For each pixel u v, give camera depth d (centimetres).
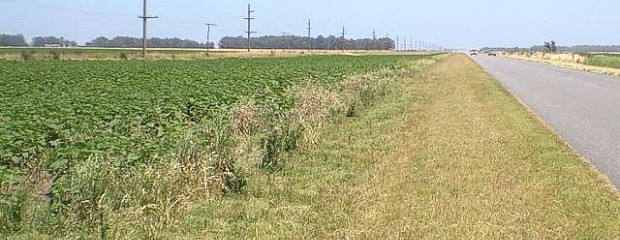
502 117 1773
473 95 2552
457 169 1038
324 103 1688
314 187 906
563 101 2373
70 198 728
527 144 1294
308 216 762
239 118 1292
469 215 766
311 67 4106
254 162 991
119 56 6769
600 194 870
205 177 841
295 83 2412
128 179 779
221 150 941
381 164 1075
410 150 1212
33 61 4878
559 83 3569
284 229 713
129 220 694
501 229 713
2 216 681
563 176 986
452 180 953
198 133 1078
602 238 688
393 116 1759
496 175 989
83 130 1105
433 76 4000
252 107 1393
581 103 2294
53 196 746
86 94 1802
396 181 943
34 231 679
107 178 754
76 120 1178
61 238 664
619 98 2530
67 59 5747
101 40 17650
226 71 3384
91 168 761
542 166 1066
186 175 836
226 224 731
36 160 881
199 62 5181
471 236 689
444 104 2147
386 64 5053
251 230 710
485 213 775
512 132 1469
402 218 754
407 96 2384
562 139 1377
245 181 887
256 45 19962
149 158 885
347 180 955
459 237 686
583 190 894
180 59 6350
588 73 5016
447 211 782
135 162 867
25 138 969
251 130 1266
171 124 1215
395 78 3334
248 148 1043
